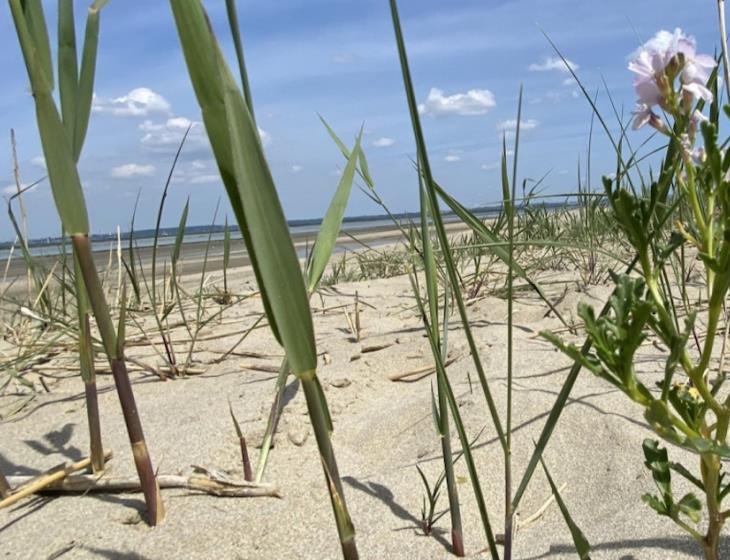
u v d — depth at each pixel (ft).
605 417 1.34
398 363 1.94
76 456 1.37
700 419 0.72
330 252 0.91
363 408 1.65
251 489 1.19
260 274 0.69
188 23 0.62
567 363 1.69
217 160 0.66
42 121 0.90
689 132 0.69
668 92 0.67
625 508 1.05
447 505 1.16
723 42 0.95
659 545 0.94
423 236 0.99
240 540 1.06
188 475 1.24
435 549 1.03
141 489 1.22
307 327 0.70
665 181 0.70
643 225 0.68
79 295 1.20
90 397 1.24
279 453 1.38
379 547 1.04
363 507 1.16
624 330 0.63
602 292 2.41
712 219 0.69
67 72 1.02
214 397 1.68
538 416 1.40
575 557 0.96
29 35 0.88
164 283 2.57
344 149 1.15
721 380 0.70
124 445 1.39
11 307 3.08
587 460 1.24
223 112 0.64
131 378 1.93
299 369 0.71
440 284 2.78
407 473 1.27
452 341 2.05
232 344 2.26
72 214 0.96
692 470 1.11
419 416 1.51
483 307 2.45
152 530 1.10
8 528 1.12
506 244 1.11
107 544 1.06
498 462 1.28
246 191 0.65
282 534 1.08
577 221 3.32
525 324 2.17
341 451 1.40
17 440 1.48
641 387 0.64
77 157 1.03
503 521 1.11
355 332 2.29
